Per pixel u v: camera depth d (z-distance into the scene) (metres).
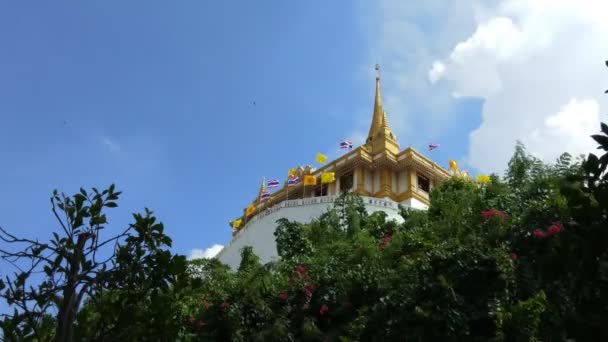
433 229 25.80
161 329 10.34
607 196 8.62
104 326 10.38
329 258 25.53
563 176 24.14
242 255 33.44
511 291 19.44
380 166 63.62
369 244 25.86
